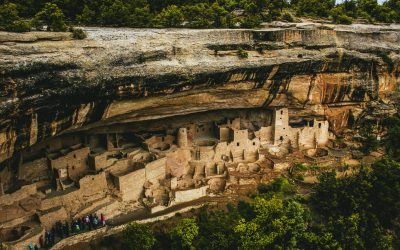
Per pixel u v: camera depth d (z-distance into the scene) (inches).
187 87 1498.5
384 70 2021.4
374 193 1694.1
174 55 1451.8
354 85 1989.4
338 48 1851.6
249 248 1364.4
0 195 1247.5
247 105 1804.9
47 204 1318.9
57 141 1520.7
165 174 1648.6
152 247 1382.9
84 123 1352.1
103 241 1327.5
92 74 1230.3
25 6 1686.8
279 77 1747.0
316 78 1875.0
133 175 1510.8
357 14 2498.8
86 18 1696.6
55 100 1174.3
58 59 1157.1
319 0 2544.3
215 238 1409.9
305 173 1819.6
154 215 1480.1
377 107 2078.0
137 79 1336.1
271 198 1561.3
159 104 1513.3
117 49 1315.2
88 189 1422.2
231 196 1654.8
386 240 1541.6
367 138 2037.4
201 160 1729.8
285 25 1940.2
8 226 1232.2
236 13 2197.3
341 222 1530.5
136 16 1759.4
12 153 1180.5
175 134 1753.2
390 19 2508.6
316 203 1651.1
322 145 2041.1
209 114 1881.2
